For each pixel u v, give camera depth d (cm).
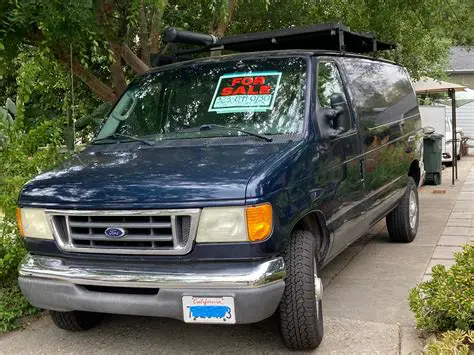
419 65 1360
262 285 364
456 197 1134
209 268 371
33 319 529
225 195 364
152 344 464
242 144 445
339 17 936
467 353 377
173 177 390
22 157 579
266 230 367
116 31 675
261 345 448
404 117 730
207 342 461
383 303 528
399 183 700
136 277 378
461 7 1064
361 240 784
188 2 864
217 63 532
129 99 545
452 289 436
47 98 852
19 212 425
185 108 505
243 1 902
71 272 397
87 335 488
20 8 554
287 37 618
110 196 384
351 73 584
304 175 422
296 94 477
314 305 406
